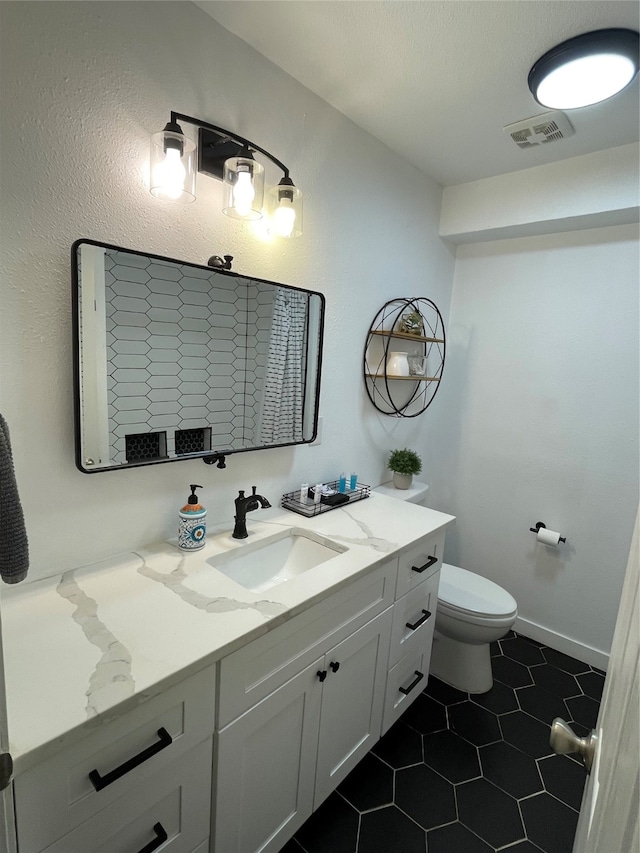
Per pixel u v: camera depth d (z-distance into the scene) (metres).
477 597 1.93
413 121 1.72
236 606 1.05
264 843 1.16
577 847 0.73
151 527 1.33
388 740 1.71
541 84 1.39
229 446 1.49
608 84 1.36
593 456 2.17
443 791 1.50
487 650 2.01
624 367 2.05
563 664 2.21
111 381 1.16
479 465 2.54
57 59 0.98
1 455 0.74
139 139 1.14
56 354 1.07
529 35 1.25
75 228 1.06
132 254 1.16
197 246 1.31
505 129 1.73
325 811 1.42
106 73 1.06
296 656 1.13
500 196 2.14
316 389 1.77
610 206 1.84
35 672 0.82
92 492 1.19
